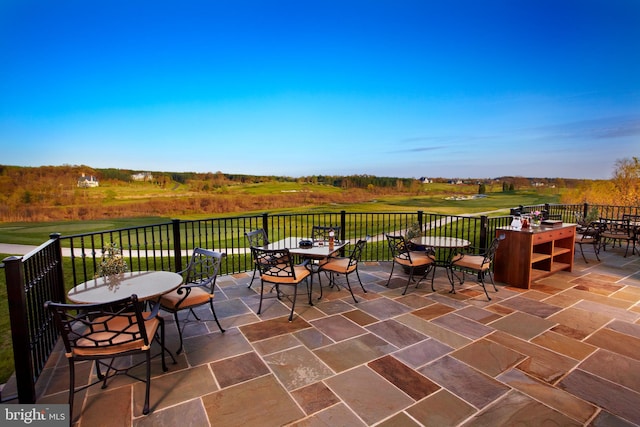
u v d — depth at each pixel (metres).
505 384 2.35
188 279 3.69
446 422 1.94
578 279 5.14
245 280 5.19
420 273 5.30
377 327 3.38
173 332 3.29
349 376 2.46
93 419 1.99
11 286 2.01
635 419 1.97
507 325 3.41
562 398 2.18
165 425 1.93
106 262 2.98
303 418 1.98
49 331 2.86
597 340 3.07
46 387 2.34
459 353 2.82
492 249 4.29
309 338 3.13
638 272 5.58
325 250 4.27
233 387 2.33
